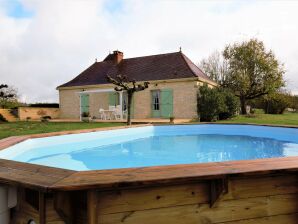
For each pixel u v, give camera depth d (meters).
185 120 16.36
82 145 8.79
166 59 20.89
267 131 10.30
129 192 2.64
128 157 7.21
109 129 9.90
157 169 2.80
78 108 22.34
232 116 19.34
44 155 7.45
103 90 18.34
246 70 26.86
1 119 20.25
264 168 2.80
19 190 3.05
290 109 35.19
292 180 3.12
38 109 22.20
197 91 17.53
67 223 2.66
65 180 2.45
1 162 3.36
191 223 2.82
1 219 2.93
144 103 19.45
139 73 20.75
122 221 2.63
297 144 8.84
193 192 2.83
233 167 2.86
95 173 2.68
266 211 3.03
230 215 2.92
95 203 2.47
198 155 7.39
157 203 2.73
